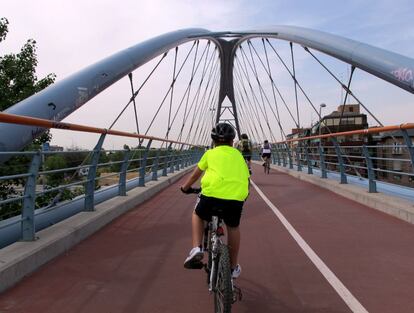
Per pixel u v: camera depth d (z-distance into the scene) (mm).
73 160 8836
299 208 9719
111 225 7750
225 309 3170
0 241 5637
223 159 3895
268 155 22531
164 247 6152
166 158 17484
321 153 15422
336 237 6715
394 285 4492
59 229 6168
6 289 4355
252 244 6293
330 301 4074
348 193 11344
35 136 10547
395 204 8461
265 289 4414
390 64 16531
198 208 3904
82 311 3850
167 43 21953
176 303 4047
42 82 17969
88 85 13875
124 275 4871
